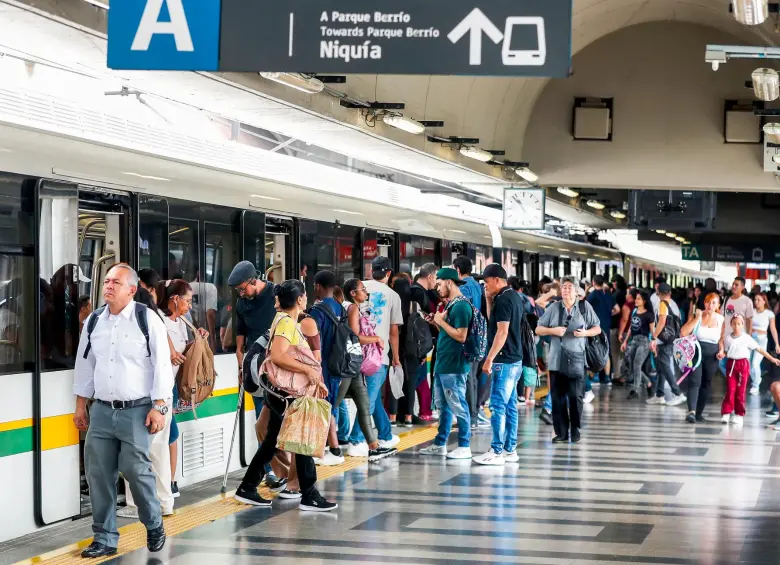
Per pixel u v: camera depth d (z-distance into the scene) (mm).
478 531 8953
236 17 7746
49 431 8469
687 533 8984
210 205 10938
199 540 8516
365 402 12492
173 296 9695
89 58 9453
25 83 9914
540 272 27219
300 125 13797
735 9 9305
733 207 33344
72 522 8945
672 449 13938
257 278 11242
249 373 9719
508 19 7605
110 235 9586
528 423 16750
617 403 20141
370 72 7691
